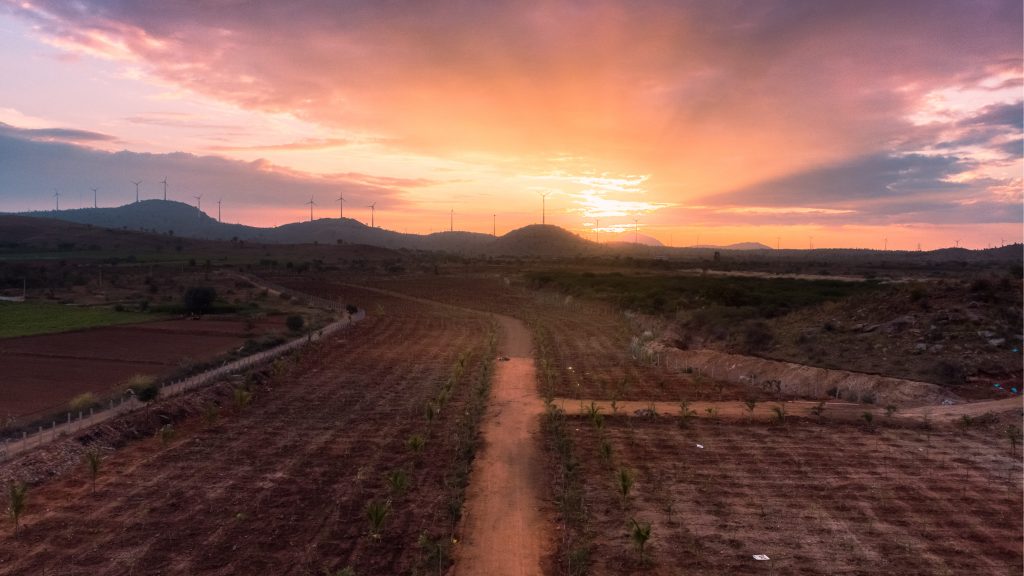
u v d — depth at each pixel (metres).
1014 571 16.62
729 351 48.09
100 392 34.31
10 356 45.56
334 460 24.89
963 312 42.84
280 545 17.70
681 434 28.73
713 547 17.95
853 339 44.22
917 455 25.69
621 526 19.34
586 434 28.88
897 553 17.62
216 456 25.22
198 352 48.72
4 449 23.75
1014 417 29.95
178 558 16.86
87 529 18.47
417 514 20.00
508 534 18.88
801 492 21.97
